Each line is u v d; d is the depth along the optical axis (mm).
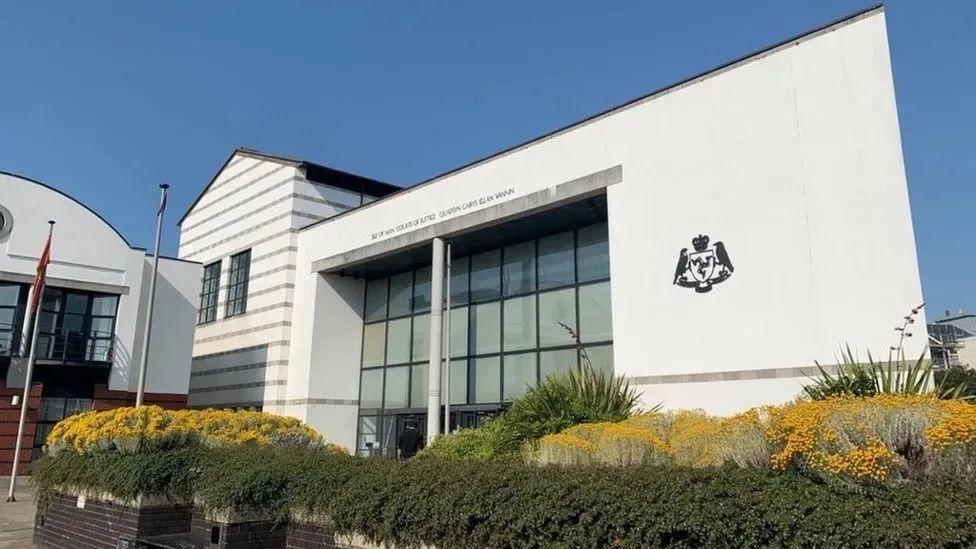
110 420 10883
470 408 19922
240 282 28359
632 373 14328
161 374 25031
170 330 25609
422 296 23078
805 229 12391
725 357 13000
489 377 19812
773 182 12961
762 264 12828
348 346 24812
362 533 7348
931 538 4219
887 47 12008
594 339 17266
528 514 5859
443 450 12172
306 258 25266
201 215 31938
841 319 11695
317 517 8016
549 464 6961
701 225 13859
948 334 59312
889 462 4945
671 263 14195
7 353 22109
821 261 12094
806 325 12062
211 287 30125
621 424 8789
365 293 25562
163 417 10969
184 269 26453
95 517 10250
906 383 9508
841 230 11969
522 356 18984
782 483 5172
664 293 14180
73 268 23297
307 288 24859
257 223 27891
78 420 12055
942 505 4426
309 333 24203
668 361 13812
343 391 24391
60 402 22656
